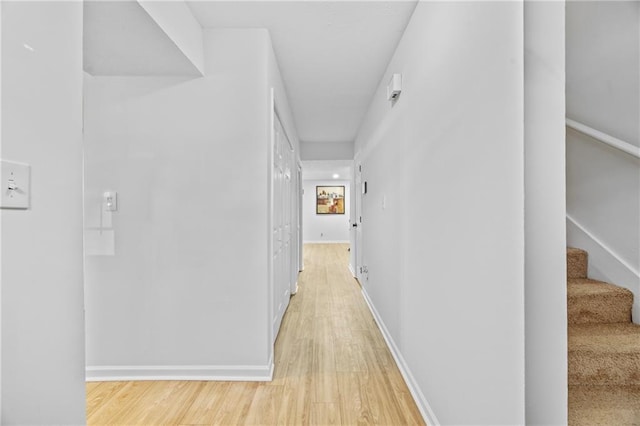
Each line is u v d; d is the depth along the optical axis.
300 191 6.45
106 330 2.28
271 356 2.39
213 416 1.86
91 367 2.28
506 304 1.09
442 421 1.62
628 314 1.61
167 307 2.29
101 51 1.93
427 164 1.83
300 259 6.46
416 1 1.97
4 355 0.77
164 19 1.72
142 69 2.16
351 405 1.96
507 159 1.08
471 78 1.31
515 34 1.04
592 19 1.59
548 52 1.02
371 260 3.84
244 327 2.28
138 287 2.28
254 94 2.27
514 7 1.04
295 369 2.42
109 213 2.27
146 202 2.27
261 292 2.28
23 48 0.82
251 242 2.28
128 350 2.29
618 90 1.52
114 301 2.28
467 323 1.36
